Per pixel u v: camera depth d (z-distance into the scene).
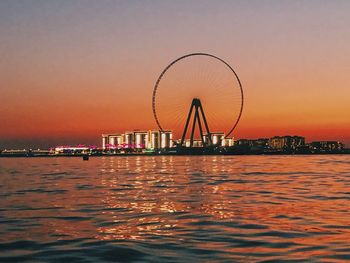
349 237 28.88
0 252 25.41
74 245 27.06
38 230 32.34
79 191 66.19
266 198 54.34
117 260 23.42
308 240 27.97
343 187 70.81
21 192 64.81
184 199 53.88
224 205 47.25
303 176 103.06
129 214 40.69
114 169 157.00
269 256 23.81
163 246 26.59
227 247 26.16
